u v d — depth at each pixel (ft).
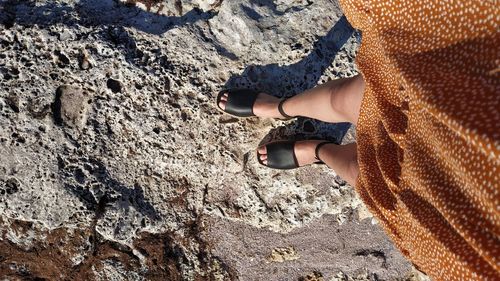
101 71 4.31
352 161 3.97
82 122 4.39
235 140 4.66
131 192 4.58
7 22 4.18
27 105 4.25
